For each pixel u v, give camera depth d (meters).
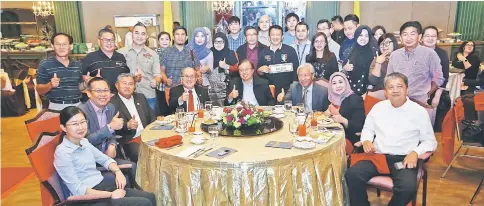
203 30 4.59
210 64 4.64
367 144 2.70
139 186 2.51
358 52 4.26
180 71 4.41
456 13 7.09
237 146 2.43
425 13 7.30
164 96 4.05
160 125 3.02
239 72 3.90
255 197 2.18
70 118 2.15
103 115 2.96
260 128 2.81
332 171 2.40
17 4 7.92
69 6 7.88
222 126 2.89
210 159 2.19
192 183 2.22
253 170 2.16
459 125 3.43
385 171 2.53
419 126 2.64
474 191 3.29
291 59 4.41
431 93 3.80
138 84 4.23
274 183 2.18
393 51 3.92
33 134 2.57
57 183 2.22
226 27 7.45
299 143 2.40
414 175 2.43
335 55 4.53
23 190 3.50
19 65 7.47
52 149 2.25
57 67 3.59
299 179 2.24
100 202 2.12
